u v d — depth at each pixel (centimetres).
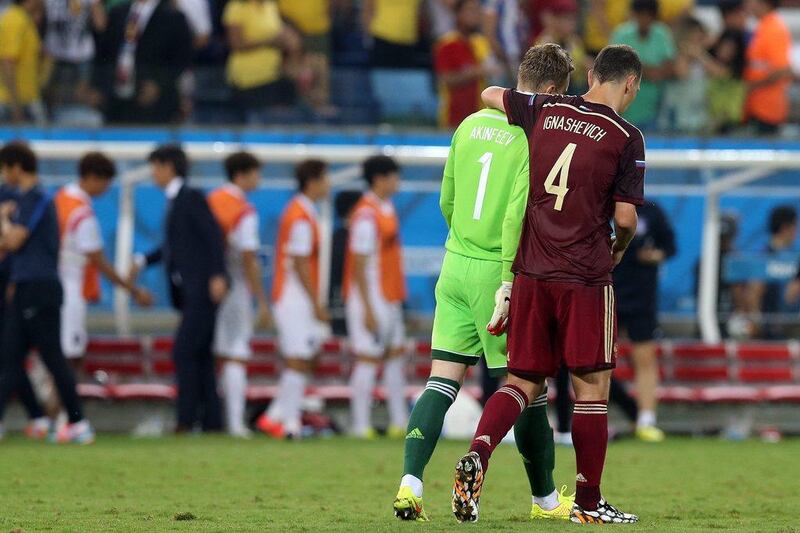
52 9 5738
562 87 2427
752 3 6106
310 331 4784
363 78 5944
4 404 4394
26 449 4091
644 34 5972
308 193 4797
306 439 4712
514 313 2294
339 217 5466
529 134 2316
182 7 5784
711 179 5653
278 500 2780
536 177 2278
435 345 2397
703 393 5334
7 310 4359
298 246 4762
